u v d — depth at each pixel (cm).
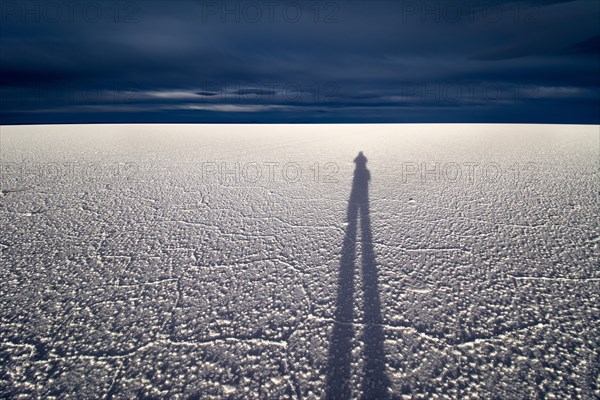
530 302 203
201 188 478
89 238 301
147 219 352
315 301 208
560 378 149
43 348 168
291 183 509
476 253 269
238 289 222
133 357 163
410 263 254
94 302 206
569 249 272
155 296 213
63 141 973
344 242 294
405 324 185
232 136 1178
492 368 155
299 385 147
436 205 391
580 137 1027
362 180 524
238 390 145
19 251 272
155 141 1005
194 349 168
